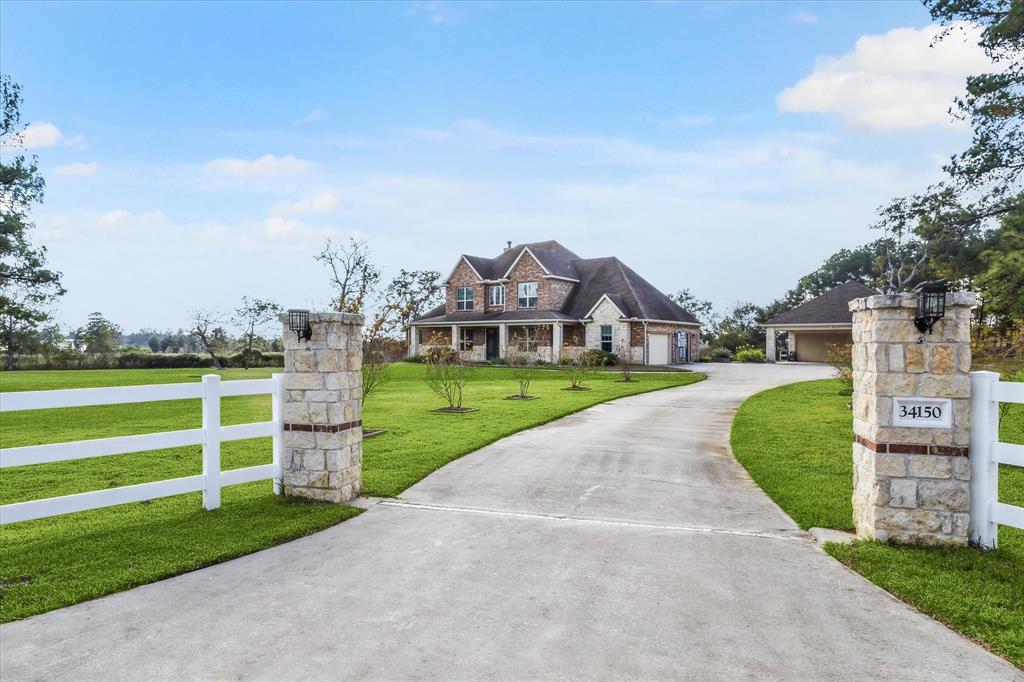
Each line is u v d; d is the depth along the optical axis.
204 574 4.21
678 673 2.88
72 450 4.84
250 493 6.68
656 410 14.02
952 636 3.29
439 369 17.33
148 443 5.34
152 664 2.96
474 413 13.20
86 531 5.16
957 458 4.66
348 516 5.70
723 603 3.72
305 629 3.35
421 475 7.33
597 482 7.06
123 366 38.84
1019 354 10.44
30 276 24.12
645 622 3.45
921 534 4.71
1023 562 4.36
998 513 4.60
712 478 7.30
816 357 37.62
